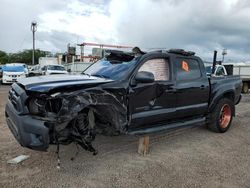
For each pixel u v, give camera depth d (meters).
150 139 6.17
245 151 5.55
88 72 5.70
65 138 4.20
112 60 5.55
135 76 4.84
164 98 5.32
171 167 4.61
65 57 32.72
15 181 3.94
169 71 5.54
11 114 4.38
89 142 4.42
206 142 6.08
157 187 3.89
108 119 4.58
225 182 4.12
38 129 3.86
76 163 4.64
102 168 4.48
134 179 4.12
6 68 23.52
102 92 4.34
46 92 3.92
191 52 6.12
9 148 5.25
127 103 4.73
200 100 6.18
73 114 3.96
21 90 4.19
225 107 6.90
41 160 4.71
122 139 6.04
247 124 8.02
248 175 4.39
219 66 18.33
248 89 24.20
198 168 4.61
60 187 3.81
